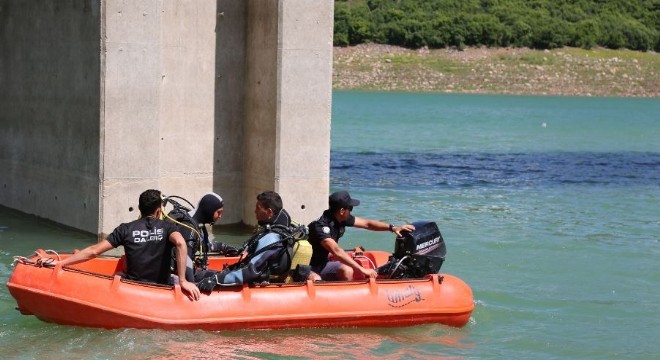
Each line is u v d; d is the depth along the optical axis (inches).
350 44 4325.8
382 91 3961.6
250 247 375.6
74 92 539.8
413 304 385.1
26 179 604.7
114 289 358.3
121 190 516.4
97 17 508.7
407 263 398.3
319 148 551.8
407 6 4569.4
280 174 545.6
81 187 536.7
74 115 540.7
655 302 457.1
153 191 374.9
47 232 552.4
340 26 4306.1
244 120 574.2
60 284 360.8
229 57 566.6
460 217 687.1
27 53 596.4
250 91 568.4
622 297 465.4
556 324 413.4
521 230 640.4
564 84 4133.9
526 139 1632.6
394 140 1496.1
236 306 364.5
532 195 829.8
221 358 342.6
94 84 515.8
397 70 4138.8
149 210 373.1
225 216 575.5
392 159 1136.8
